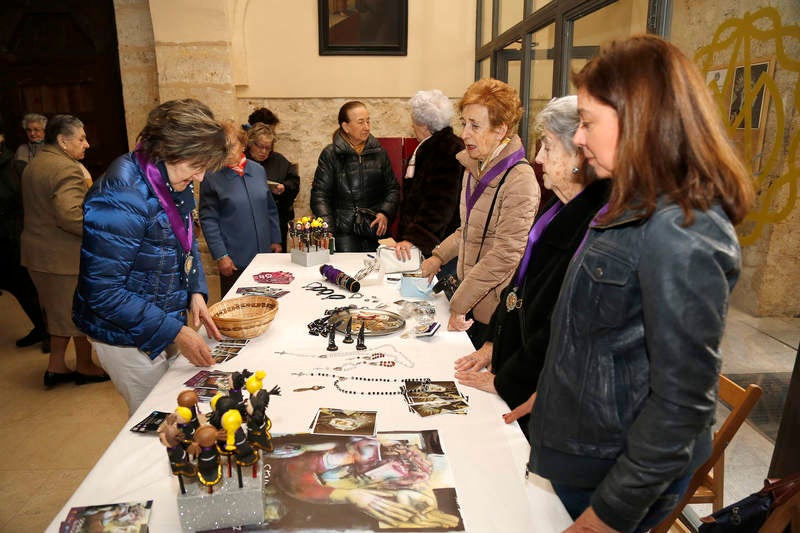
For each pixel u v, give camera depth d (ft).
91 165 17.30
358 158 11.87
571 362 2.88
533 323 4.41
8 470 8.16
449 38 16.31
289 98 16.46
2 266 12.03
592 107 2.66
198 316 6.00
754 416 5.89
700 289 2.28
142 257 5.12
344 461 3.56
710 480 5.63
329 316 6.35
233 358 5.28
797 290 5.08
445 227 9.20
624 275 2.60
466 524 3.10
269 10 15.76
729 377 6.09
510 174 6.21
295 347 5.54
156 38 14.79
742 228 5.66
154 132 4.83
